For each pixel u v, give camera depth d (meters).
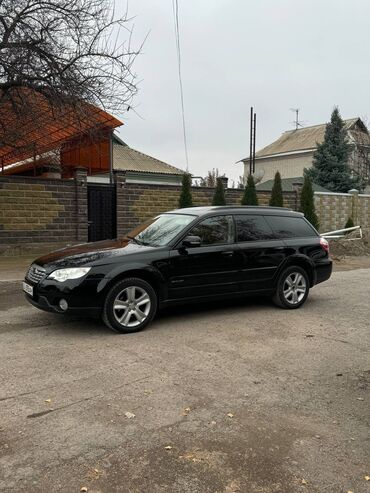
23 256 13.23
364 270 12.69
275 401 4.00
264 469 2.97
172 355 5.12
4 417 3.61
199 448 3.21
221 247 6.74
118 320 5.88
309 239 7.73
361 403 4.00
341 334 6.09
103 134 14.00
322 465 3.03
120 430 3.43
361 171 37.47
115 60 11.54
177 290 6.34
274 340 5.77
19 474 2.88
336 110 36.53
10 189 13.31
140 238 6.93
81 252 6.24
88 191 14.75
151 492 2.73
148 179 29.22
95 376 4.47
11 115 12.56
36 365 4.74
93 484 2.79
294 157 47.22
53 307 5.79
